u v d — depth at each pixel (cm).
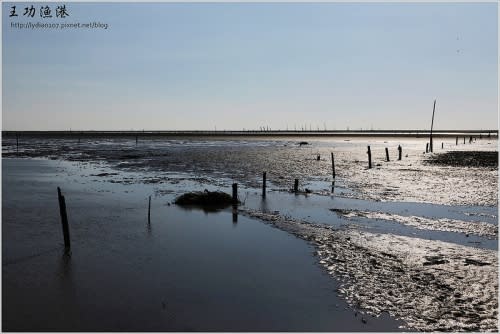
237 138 16888
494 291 1130
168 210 2170
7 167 4462
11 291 1134
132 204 2320
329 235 1688
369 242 1591
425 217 2033
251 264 1344
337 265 1336
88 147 8819
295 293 1126
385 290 1143
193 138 16212
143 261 1369
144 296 1106
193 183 3216
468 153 6550
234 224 1870
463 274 1252
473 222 1928
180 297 1101
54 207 2208
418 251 1477
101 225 1830
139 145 9900
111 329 941
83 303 1064
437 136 19350
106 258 1396
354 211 2177
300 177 3647
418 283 1186
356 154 6919
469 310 1024
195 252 1463
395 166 4662
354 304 1061
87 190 2831
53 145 9688
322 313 1014
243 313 1016
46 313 1011
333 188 2984
